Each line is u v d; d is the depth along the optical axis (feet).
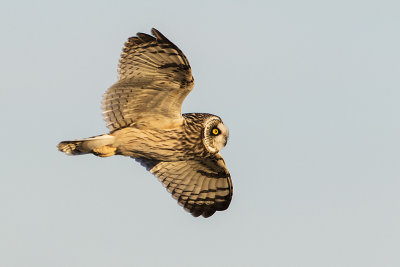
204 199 49.55
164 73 38.81
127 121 41.19
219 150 44.98
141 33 37.68
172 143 42.60
